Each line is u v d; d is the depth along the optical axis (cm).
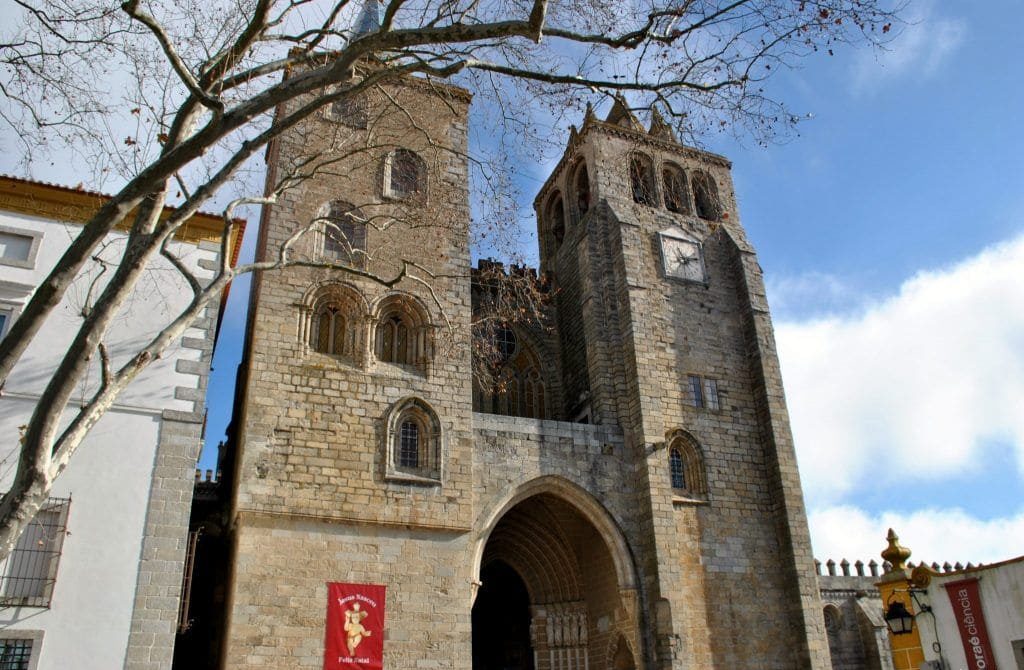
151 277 2477
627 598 3209
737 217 4394
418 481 2925
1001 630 2122
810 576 3459
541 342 4231
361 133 3538
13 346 1189
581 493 3306
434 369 3162
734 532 3503
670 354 3734
